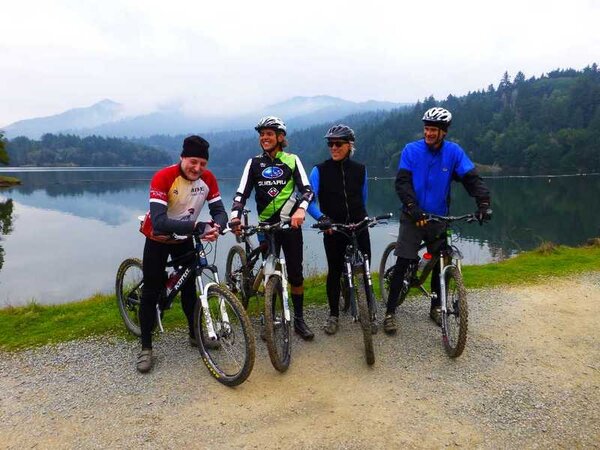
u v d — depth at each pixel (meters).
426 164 3.96
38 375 3.50
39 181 80.00
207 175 3.65
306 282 6.21
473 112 141.12
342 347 3.95
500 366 3.59
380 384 3.31
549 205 41.50
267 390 3.24
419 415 2.92
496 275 6.46
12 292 14.41
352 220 4.09
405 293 4.44
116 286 4.40
